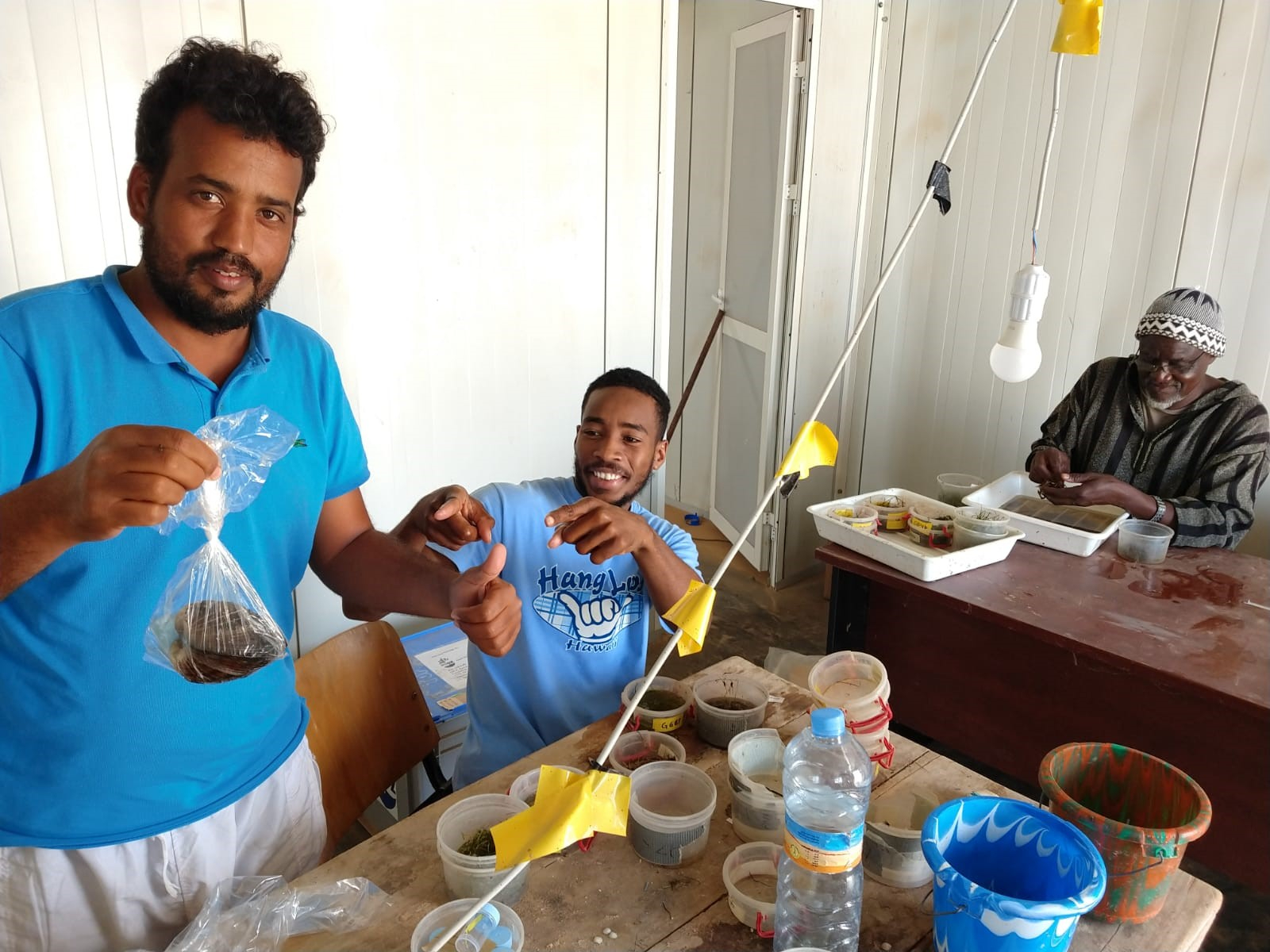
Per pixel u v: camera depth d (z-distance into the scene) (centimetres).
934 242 343
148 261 93
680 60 398
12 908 102
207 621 86
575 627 147
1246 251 264
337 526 127
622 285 269
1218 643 164
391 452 231
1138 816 102
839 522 212
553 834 71
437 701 195
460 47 217
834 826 82
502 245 238
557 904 95
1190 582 194
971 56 317
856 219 344
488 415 248
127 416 96
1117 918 93
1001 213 320
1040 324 316
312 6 192
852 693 115
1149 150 279
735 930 91
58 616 93
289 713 120
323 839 126
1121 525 220
